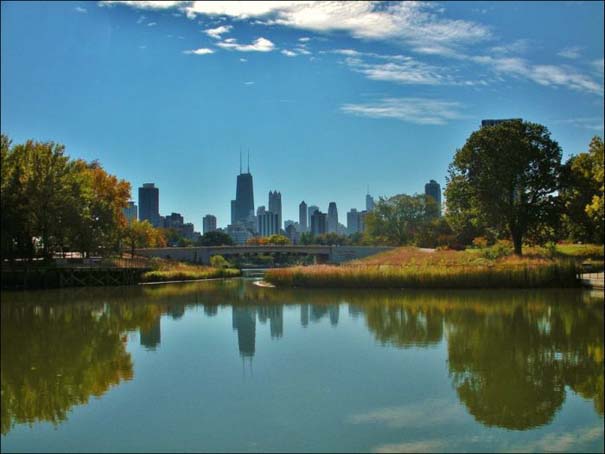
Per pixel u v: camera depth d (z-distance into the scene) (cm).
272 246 13075
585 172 6731
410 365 2270
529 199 6950
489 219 6925
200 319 3678
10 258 6488
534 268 5178
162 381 2084
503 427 1596
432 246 12444
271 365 2303
